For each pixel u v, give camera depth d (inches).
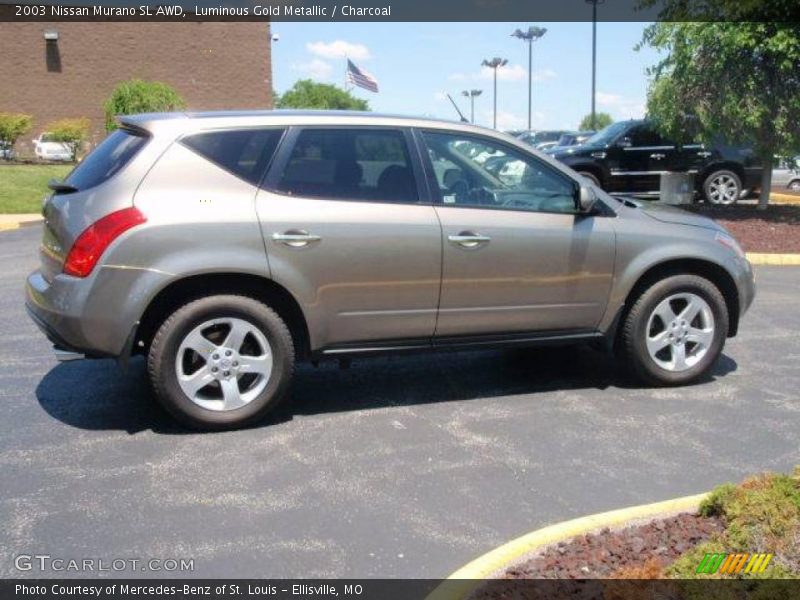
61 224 197.3
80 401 226.1
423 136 217.6
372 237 206.2
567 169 229.1
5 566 141.9
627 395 232.8
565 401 228.1
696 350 239.6
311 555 145.8
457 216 214.4
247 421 204.8
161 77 1278.3
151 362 195.9
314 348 209.0
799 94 534.9
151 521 157.8
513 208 221.0
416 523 157.2
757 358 269.1
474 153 221.5
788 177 1299.2
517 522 157.5
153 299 194.1
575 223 224.7
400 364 265.0
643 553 134.8
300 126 207.6
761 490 140.1
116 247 189.8
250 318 200.8
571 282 225.8
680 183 619.2
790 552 124.3
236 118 205.3
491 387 241.0
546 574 128.8
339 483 174.6
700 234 237.8
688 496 165.9
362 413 218.5
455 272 214.5
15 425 207.6
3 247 515.5
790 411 218.2
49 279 203.0
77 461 185.3
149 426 207.3
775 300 354.6
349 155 210.1
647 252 230.5
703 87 550.3
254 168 202.5
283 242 199.5
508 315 222.7
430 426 208.7
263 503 165.2
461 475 178.4
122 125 213.3
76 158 1072.2
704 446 194.2
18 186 794.2
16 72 1225.4
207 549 147.6
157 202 193.5
